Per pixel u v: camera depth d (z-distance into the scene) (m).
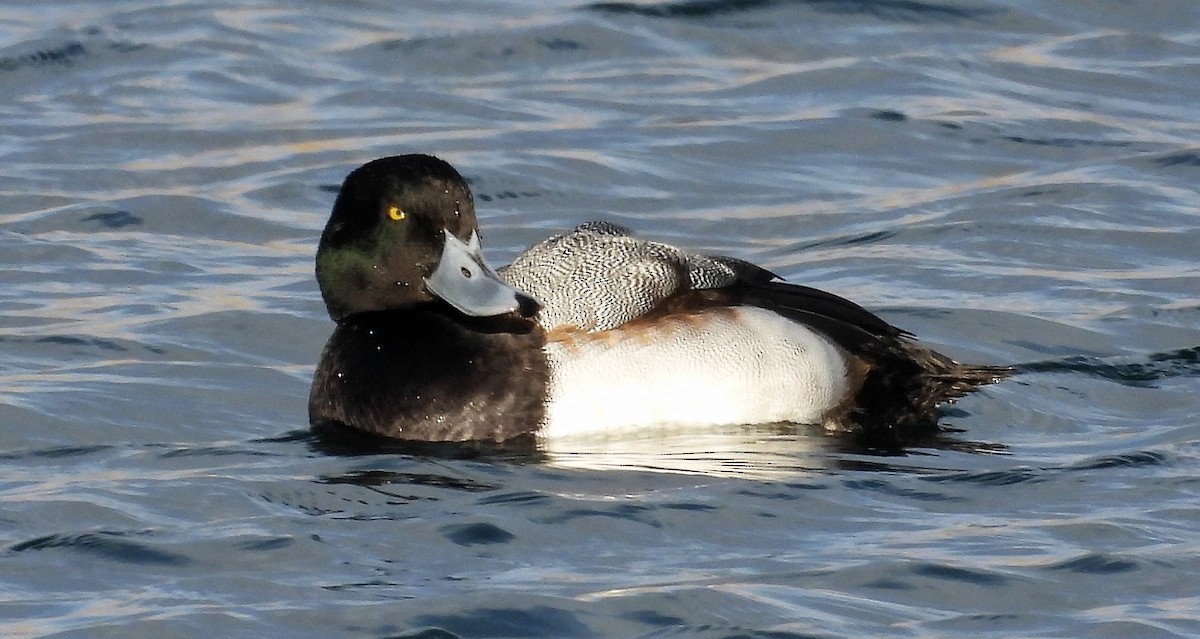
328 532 8.85
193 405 11.27
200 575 8.34
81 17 20.61
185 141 17.20
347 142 17.12
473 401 10.44
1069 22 20.22
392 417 10.54
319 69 19.16
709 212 15.57
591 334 10.55
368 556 8.56
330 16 20.72
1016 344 12.28
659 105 18.03
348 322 10.98
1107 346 12.19
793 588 8.15
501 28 19.91
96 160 16.70
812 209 15.59
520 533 8.84
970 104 17.91
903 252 14.39
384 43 19.70
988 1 20.47
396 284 10.89
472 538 8.78
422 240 10.86
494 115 17.83
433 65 19.27
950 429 10.83
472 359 10.51
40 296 13.45
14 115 17.88
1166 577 8.25
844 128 17.38
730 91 18.42
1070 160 16.62
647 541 8.78
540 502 9.23
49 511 9.17
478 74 19.09
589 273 10.76
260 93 18.50
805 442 10.47
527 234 15.02
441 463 10.02
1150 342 12.25
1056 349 12.17
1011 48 19.55
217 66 19.16
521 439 10.44
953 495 9.42
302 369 12.10
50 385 11.47
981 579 8.23
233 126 17.56
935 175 16.42
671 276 10.78
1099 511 9.12
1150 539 8.71
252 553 8.60
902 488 9.53
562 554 8.60
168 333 12.61
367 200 10.92
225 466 10.02
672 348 10.55
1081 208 15.37
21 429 10.72
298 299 13.39
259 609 7.93
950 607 7.97
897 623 7.80
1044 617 7.86
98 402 11.21
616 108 17.97
